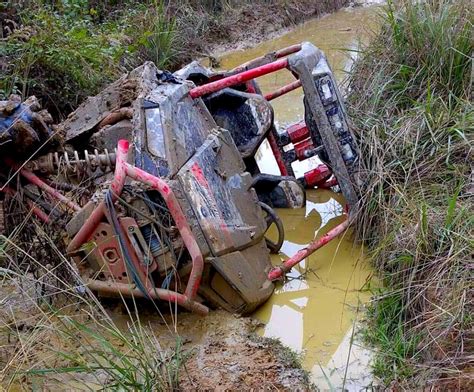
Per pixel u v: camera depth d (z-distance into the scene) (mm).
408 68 5344
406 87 5270
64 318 3508
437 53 5270
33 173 3965
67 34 6652
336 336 3859
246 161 5117
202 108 4523
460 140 4547
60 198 3916
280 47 9523
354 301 4129
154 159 3879
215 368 3516
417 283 3832
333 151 4613
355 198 4598
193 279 3645
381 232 4422
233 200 4121
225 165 4223
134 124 4000
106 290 3764
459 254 3682
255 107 5059
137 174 3580
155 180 3564
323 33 9914
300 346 3807
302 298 4203
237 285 3887
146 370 3215
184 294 3721
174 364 3453
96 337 3344
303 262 4543
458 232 3826
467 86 5109
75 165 3990
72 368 3223
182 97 4312
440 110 4844
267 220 4625
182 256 3764
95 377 3350
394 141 4715
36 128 3865
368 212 4551
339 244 4656
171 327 3846
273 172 5676
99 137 4480
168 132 3938
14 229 3863
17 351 3533
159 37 8320
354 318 3967
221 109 5105
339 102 4609
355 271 4391
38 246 3973
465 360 3240
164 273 3732
